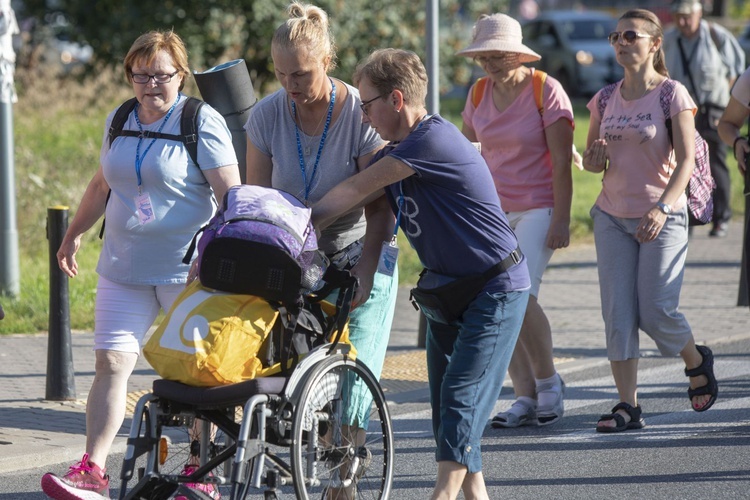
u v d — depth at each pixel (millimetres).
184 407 12609
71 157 46406
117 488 16375
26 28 66188
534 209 18891
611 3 132500
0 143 28938
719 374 22656
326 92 13742
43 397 20781
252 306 12414
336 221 13992
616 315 18453
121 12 55531
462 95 94062
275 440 12547
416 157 12547
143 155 14391
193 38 54625
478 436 13047
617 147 18266
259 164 14234
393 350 25359
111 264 14719
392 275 14234
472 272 13000
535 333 18906
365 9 56062
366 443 14242
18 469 17125
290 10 13742
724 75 37094
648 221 17750
